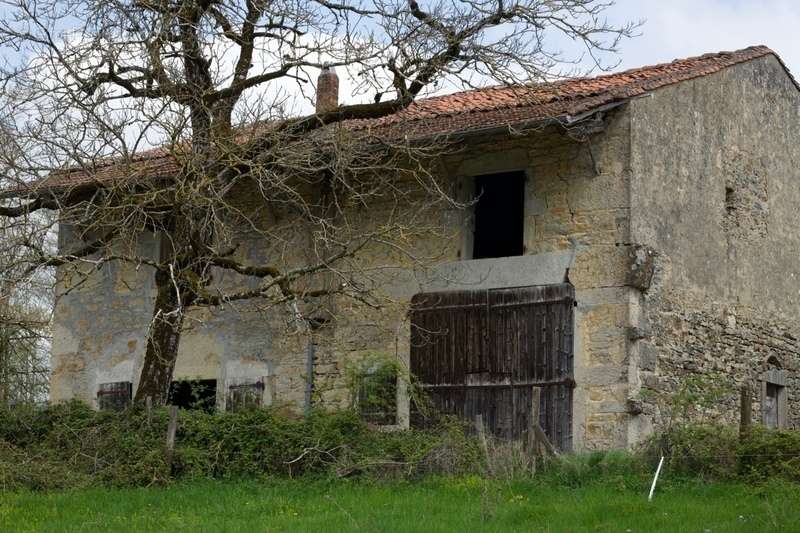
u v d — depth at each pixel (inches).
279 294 756.0
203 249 701.3
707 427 644.7
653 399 701.9
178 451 672.4
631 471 623.2
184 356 836.0
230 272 828.0
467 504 561.0
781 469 596.7
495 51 687.7
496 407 724.7
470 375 736.3
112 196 674.8
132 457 673.0
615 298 702.5
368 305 710.5
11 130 663.1
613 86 745.0
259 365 808.3
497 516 529.0
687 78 769.6
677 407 668.1
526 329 724.0
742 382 793.6
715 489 585.3
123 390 852.0
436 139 706.8
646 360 703.1
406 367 753.6
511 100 778.8
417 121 754.2
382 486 623.8
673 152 752.3
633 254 703.1
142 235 856.9
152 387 724.0
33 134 657.0
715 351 769.6
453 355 743.1
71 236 868.0
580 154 724.0
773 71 875.4
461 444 649.0
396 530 496.7
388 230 700.7
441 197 721.0
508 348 727.7
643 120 725.9
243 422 684.1
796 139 895.7
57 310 889.5
